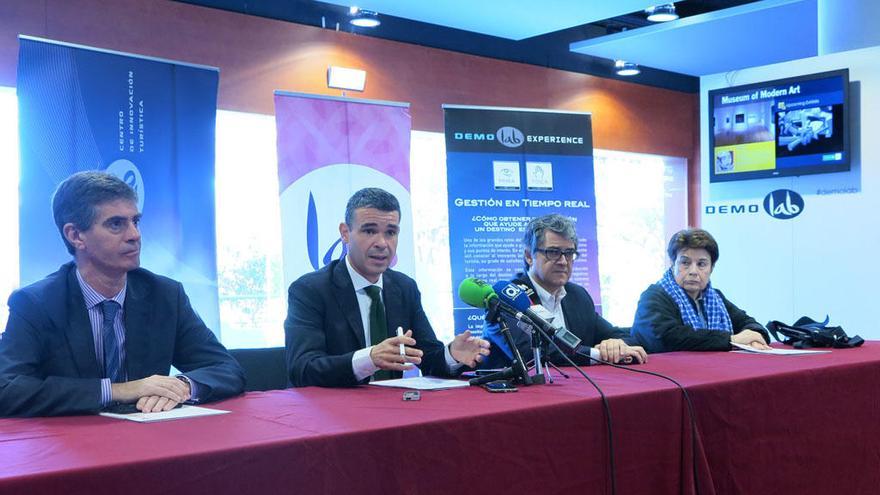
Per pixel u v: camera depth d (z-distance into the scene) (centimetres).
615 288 829
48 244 394
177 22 527
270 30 568
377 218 253
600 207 820
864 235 549
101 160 413
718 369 231
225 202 586
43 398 164
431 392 198
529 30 652
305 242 491
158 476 118
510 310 216
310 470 133
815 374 229
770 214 589
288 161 491
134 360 202
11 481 106
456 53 664
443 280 709
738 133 599
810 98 563
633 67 768
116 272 197
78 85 407
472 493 154
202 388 184
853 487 238
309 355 230
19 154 390
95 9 495
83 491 111
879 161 543
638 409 182
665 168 854
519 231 507
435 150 702
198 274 444
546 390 192
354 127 511
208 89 451
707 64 779
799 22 634
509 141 512
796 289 578
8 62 466
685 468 189
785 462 216
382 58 623
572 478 170
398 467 144
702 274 359
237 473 126
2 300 488
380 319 258
